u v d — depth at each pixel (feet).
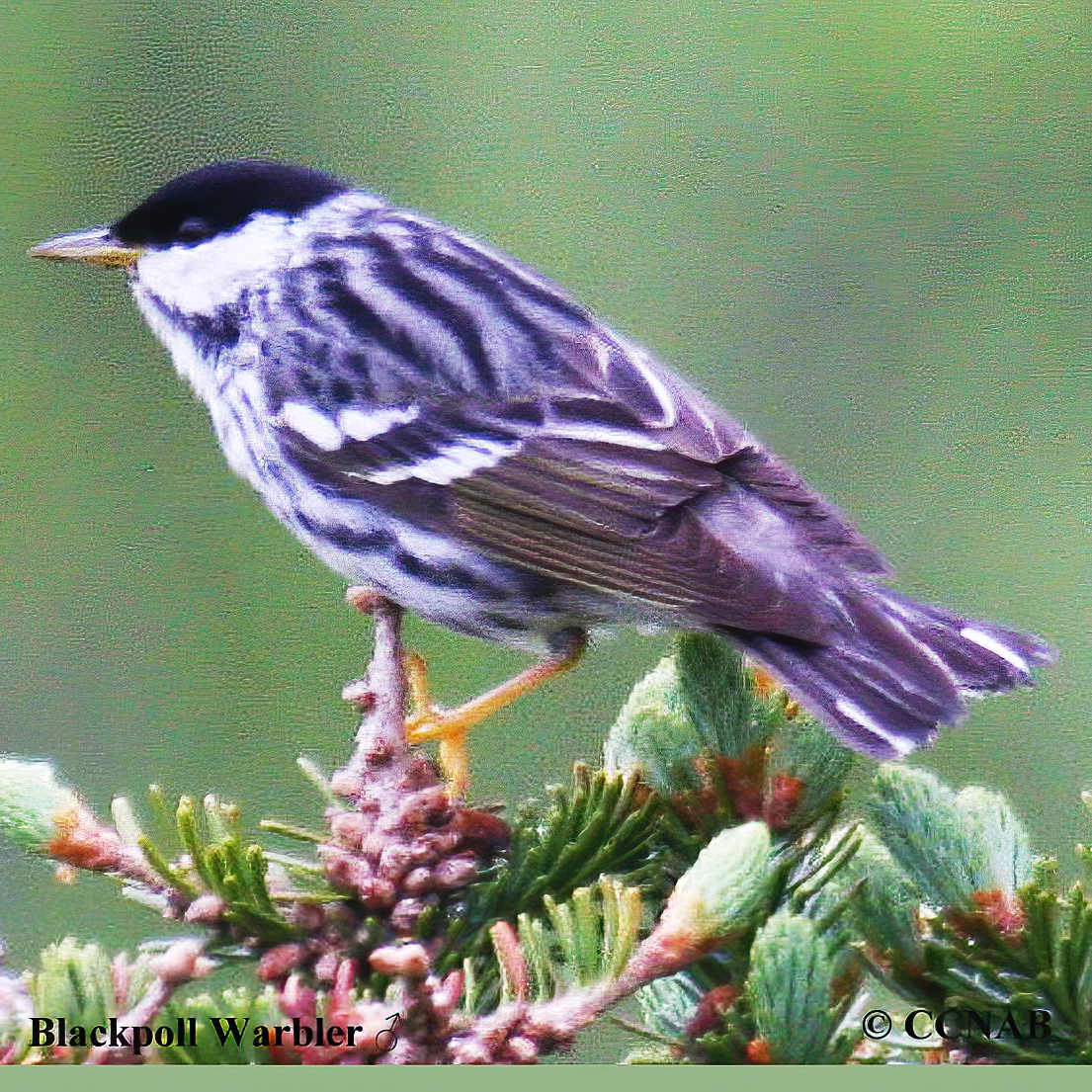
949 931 9.48
